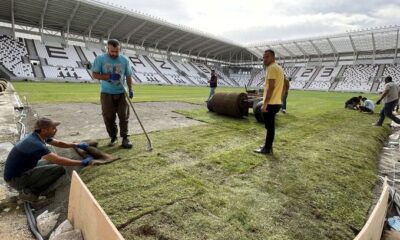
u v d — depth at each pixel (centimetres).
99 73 437
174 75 4925
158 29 4353
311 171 402
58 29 3925
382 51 4784
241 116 847
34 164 316
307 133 679
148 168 375
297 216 276
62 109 882
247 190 326
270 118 461
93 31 4150
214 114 908
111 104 458
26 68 3244
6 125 607
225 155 454
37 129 323
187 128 662
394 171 461
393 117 830
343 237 249
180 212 264
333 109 1284
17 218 279
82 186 236
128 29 4181
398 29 3703
